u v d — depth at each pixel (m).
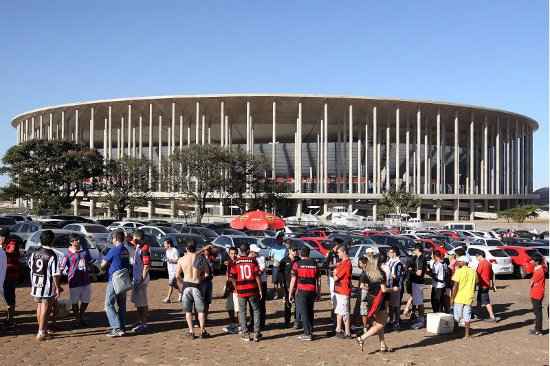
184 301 13.16
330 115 97.88
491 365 11.54
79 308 14.41
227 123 98.12
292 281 13.52
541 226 84.06
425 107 95.44
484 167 104.19
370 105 93.31
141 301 13.72
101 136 112.75
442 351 12.64
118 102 95.00
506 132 109.06
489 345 13.40
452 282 14.70
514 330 15.34
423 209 100.81
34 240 23.09
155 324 14.65
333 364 11.20
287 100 91.31
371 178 102.88
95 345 12.13
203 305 13.20
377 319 12.20
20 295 18.92
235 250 14.41
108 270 13.16
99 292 20.14
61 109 102.56
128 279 13.02
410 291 15.77
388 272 14.53
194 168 60.19
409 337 14.05
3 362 10.58
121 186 64.00
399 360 11.65
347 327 13.57
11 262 13.54
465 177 114.06
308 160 103.88
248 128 90.88
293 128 103.06
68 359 10.92
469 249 29.92
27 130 116.69
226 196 65.44
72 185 63.28
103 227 30.08
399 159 101.75
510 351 12.80
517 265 29.64
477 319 16.89
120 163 64.94
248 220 26.30
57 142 60.69
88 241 23.48
